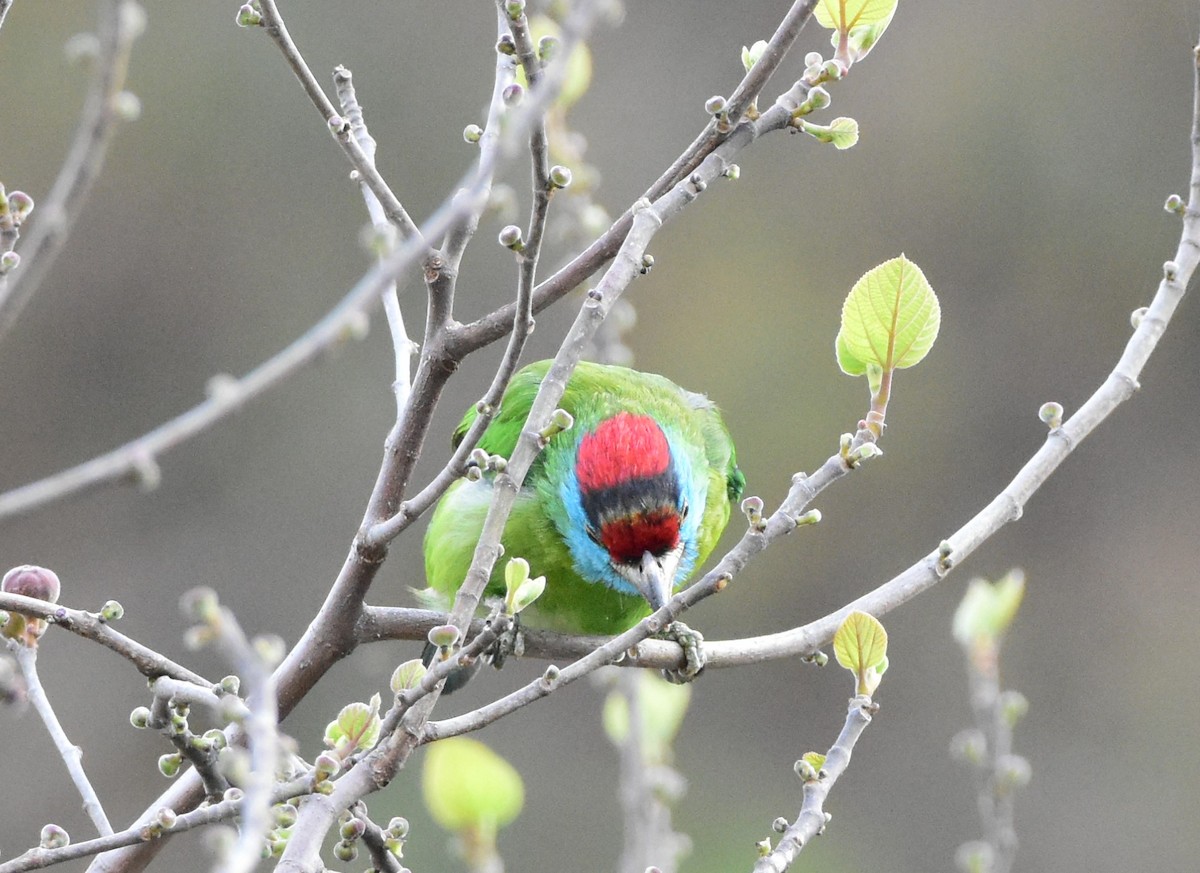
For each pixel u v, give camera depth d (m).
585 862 14.89
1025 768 6.05
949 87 18.05
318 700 14.57
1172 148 17.61
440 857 13.99
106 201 16.98
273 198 17.23
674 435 7.12
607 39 17.70
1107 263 17.45
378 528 4.81
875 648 4.75
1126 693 16.48
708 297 17.61
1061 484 17.23
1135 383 5.23
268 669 2.99
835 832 15.56
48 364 16.66
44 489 2.80
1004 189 17.80
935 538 16.97
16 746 15.02
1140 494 17.17
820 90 4.79
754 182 17.94
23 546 15.88
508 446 7.29
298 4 17.42
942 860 15.42
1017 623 16.83
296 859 3.70
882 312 4.78
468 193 3.04
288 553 16.17
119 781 15.09
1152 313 5.34
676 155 17.45
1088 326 17.41
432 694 4.04
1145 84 17.78
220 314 16.97
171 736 4.38
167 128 17.14
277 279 17.09
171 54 17.27
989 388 17.36
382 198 4.79
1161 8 17.86
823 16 4.98
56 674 15.30
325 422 16.47
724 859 15.15
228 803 4.06
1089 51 17.94
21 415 16.53
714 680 16.05
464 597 4.20
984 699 6.16
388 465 4.97
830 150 17.94
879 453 4.59
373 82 17.44
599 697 15.42
